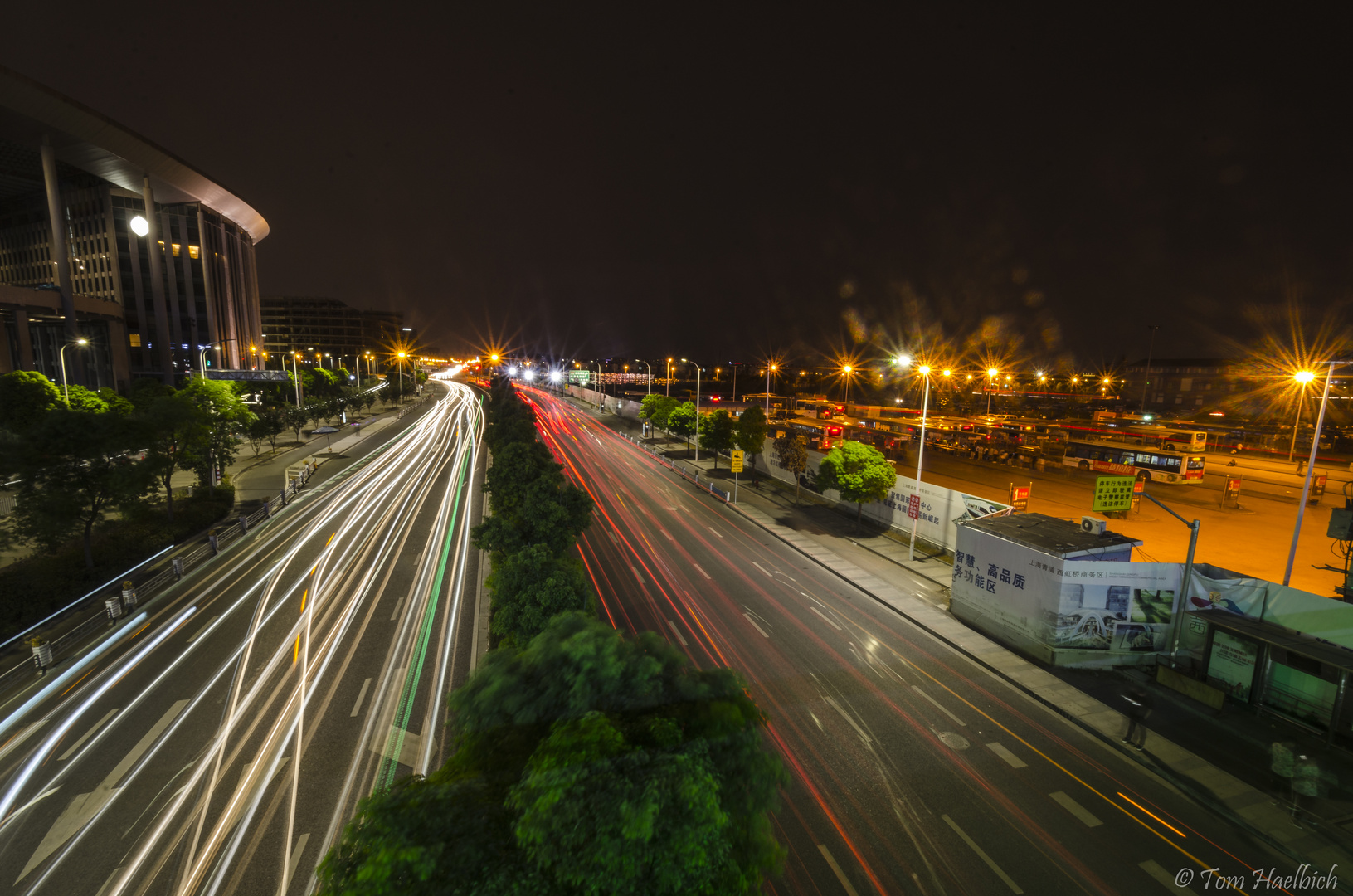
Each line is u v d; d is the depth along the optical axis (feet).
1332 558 91.86
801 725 50.39
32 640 56.90
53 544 70.95
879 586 81.46
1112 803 41.83
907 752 47.14
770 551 96.78
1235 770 44.91
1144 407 359.66
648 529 108.06
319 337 634.84
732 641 65.05
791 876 35.55
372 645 62.49
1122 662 59.72
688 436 197.06
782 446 140.05
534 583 46.91
